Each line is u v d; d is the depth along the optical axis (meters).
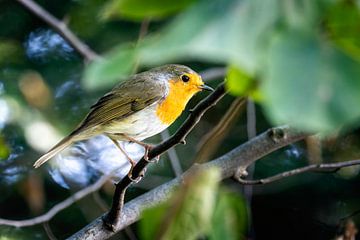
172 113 10.27
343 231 8.46
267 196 13.33
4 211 13.00
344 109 2.08
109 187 12.12
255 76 2.22
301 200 13.25
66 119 12.51
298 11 2.27
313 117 2.08
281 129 8.36
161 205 2.85
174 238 2.80
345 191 13.13
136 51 2.38
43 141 9.80
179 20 2.24
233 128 13.02
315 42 2.20
